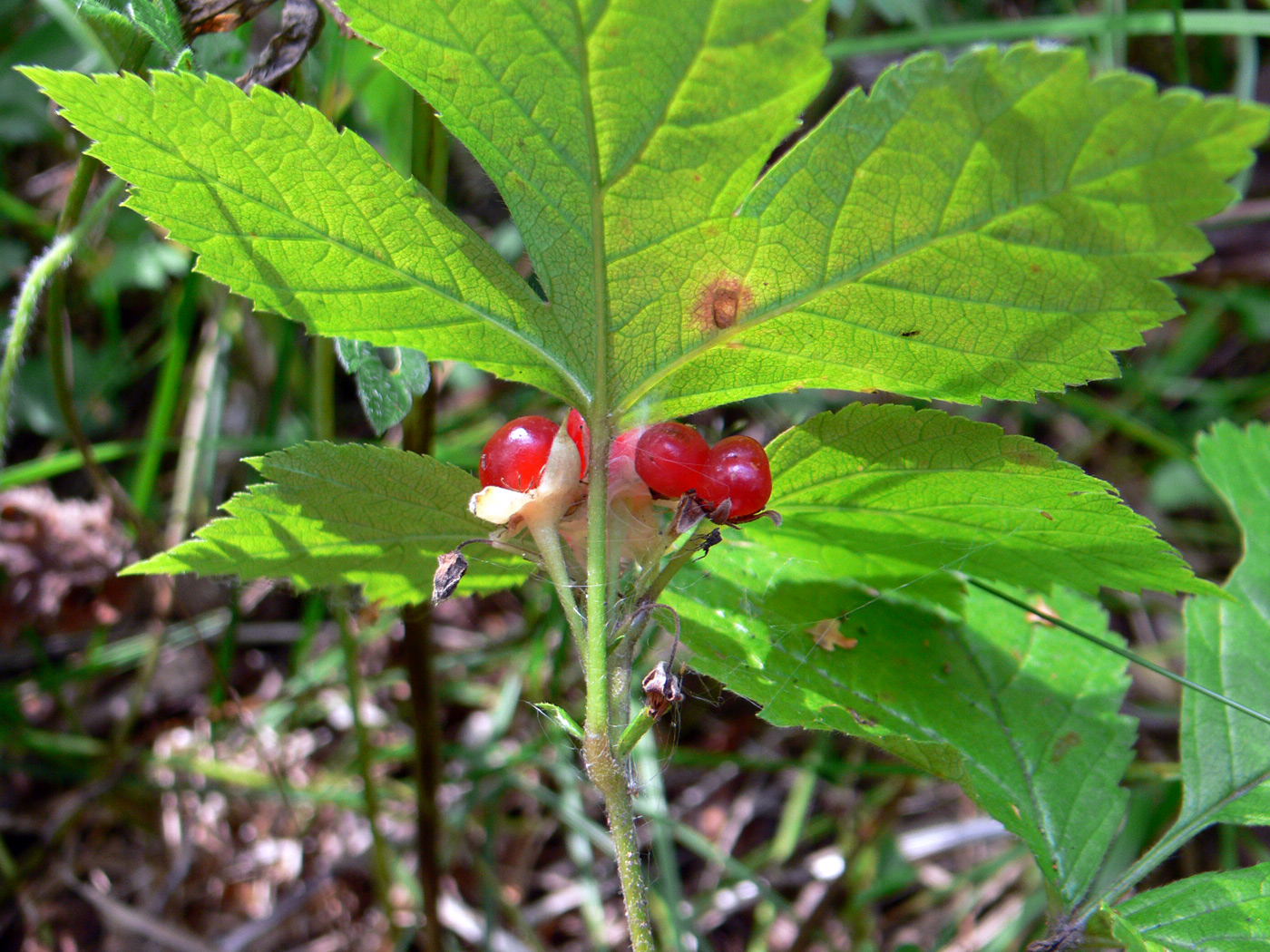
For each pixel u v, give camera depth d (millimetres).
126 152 142
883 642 193
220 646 324
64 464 285
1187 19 322
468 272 151
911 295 145
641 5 127
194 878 307
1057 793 187
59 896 298
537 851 321
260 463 161
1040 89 126
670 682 142
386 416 179
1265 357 430
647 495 158
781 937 305
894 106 131
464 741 337
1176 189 129
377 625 330
